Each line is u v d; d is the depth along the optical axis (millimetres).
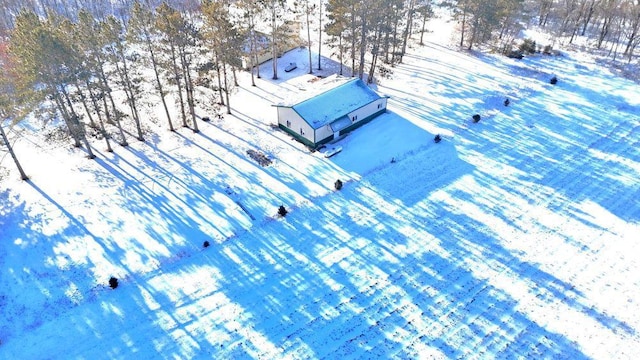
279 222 33875
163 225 33312
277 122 45938
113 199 35594
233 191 36562
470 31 64938
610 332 26406
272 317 27344
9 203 35156
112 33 37469
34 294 28406
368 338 26125
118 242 31906
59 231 32656
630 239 32562
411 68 57312
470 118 46344
